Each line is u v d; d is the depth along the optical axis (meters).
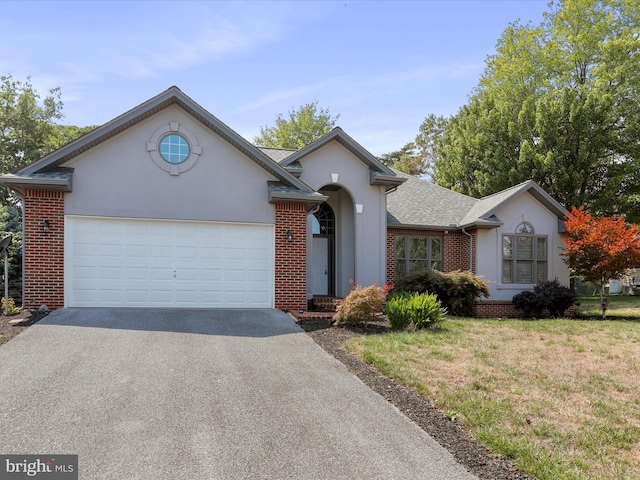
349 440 5.04
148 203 12.01
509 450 4.76
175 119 12.31
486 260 16.92
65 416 5.35
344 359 8.11
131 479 4.15
